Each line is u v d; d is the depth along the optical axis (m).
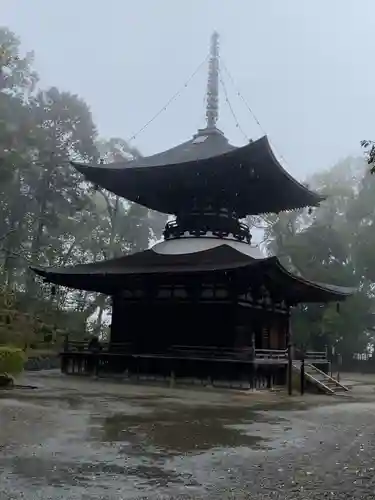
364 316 53.78
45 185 50.62
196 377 27.16
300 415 17.62
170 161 31.98
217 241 31.50
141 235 62.97
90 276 29.52
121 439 11.88
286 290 31.14
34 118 50.41
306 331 53.28
